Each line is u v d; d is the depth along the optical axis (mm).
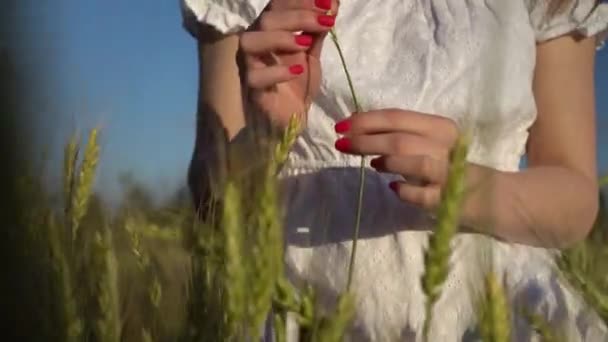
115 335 736
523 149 1538
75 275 756
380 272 1334
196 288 720
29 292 739
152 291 766
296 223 1421
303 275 1381
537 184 1415
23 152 826
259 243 659
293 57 1308
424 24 1552
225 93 1697
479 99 653
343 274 1350
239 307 654
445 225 615
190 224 782
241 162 831
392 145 1099
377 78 1500
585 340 1166
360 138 1116
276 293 696
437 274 615
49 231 761
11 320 729
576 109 1622
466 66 1468
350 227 1392
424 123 1140
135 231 794
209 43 1771
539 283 1208
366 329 1289
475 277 646
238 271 653
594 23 1614
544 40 1638
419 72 1489
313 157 1460
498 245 1278
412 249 1343
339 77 1482
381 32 1566
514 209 1299
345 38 1543
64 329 739
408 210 1366
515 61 1498
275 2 1331
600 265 903
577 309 1180
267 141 943
